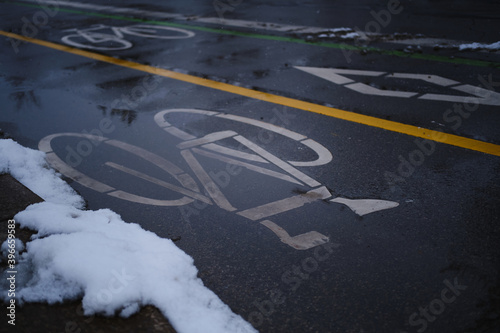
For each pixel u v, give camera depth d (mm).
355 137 4500
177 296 2350
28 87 6707
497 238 2920
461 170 3781
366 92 5816
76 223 2863
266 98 5754
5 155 3980
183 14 12656
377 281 2613
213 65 7422
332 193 3523
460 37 8570
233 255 2893
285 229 3117
